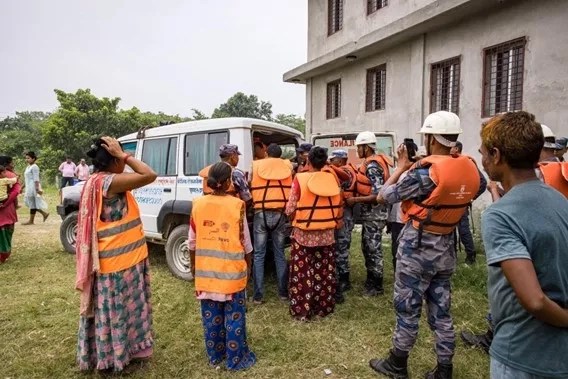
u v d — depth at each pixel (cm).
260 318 391
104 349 279
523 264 126
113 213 280
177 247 504
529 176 143
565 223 135
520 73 685
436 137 266
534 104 656
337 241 454
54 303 432
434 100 862
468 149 777
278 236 429
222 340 310
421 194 260
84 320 286
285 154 630
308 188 366
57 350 332
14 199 587
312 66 1180
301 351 328
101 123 2408
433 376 282
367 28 1032
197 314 401
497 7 711
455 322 379
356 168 470
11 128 4231
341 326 373
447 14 757
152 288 472
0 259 586
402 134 940
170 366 307
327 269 392
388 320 384
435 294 280
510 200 139
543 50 640
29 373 298
